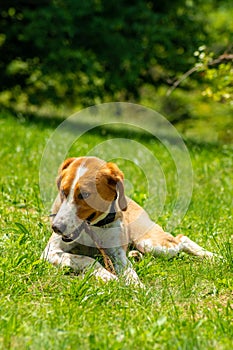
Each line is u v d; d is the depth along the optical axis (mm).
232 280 8039
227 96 16125
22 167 14305
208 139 22406
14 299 7059
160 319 6398
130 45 23828
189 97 22844
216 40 24438
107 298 7258
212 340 6133
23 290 7355
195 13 24875
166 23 24562
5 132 18500
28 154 15672
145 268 8352
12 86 25641
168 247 9133
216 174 15570
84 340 6035
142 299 7254
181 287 7727
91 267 7805
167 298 7375
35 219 10289
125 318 6660
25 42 24641
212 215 11539
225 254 8945
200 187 14195
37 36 23188
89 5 23250
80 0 23188
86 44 24094
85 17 23828
